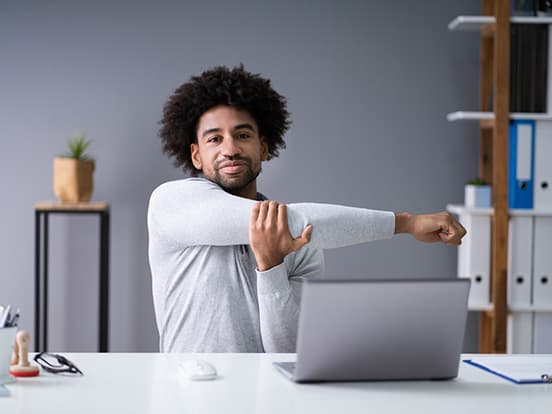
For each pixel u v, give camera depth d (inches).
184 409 46.0
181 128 76.0
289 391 50.4
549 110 133.0
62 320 150.1
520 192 132.6
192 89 74.4
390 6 150.3
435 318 51.9
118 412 45.3
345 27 150.0
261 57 149.3
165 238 71.1
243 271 71.6
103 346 142.3
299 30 149.5
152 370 55.8
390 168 151.7
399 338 52.1
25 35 147.5
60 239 149.6
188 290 71.7
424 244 152.1
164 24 148.4
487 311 139.7
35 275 141.5
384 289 50.6
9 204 149.2
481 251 134.4
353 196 151.4
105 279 142.2
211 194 68.4
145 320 150.6
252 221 63.9
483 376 56.0
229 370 56.0
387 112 151.3
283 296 65.9
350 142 150.9
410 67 150.9
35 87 148.1
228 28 148.9
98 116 148.9
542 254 133.4
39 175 149.1
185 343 71.8
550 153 132.5
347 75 150.5
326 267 151.6
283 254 64.9
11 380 52.0
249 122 73.9
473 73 151.3
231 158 72.8
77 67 148.3
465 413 46.1
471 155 152.4
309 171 150.7
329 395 49.6
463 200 152.7
